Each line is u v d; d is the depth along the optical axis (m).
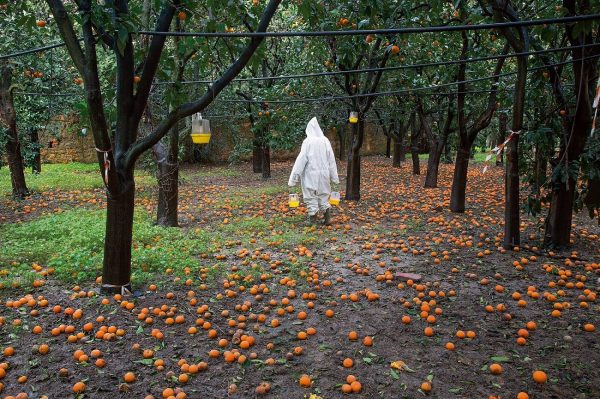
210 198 12.88
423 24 7.97
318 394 3.45
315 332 4.51
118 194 5.23
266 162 17.41
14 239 7.99
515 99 6.91
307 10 5.69
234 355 3.96
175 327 4.65
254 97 14.09
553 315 4.80
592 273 6.13
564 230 7.30
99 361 3.86
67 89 12.78
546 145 6.90
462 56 9.37
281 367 3.84
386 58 9.45
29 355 4.02
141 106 5.25
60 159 20.80
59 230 8.43
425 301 5.28
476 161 25.80
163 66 5.75
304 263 6.75
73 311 4.90
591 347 4.12
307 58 12.10
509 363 3.87
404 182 16.55
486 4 6.93
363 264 6.77
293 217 10.16
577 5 6.74
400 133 21.89
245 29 8.14
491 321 4.73
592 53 6.51
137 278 5.84
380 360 3.94
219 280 6.04
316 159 9.16
